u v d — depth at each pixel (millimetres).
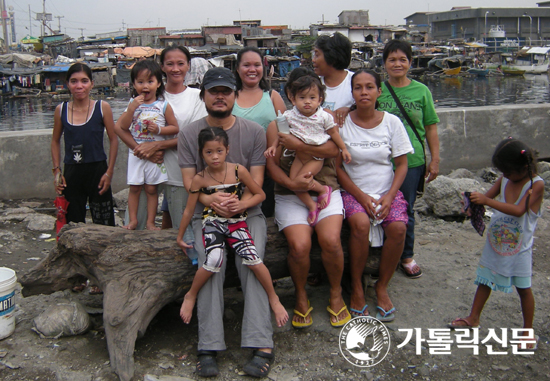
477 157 7457
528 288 3035
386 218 3307
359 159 3416
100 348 3086
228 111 3096
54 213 5746
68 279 3297
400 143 3398
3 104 27156
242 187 3115
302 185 3084
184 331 3297
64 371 2838
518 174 2979
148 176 3580
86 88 3885
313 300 3646
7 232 5074
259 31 54156
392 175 3510
